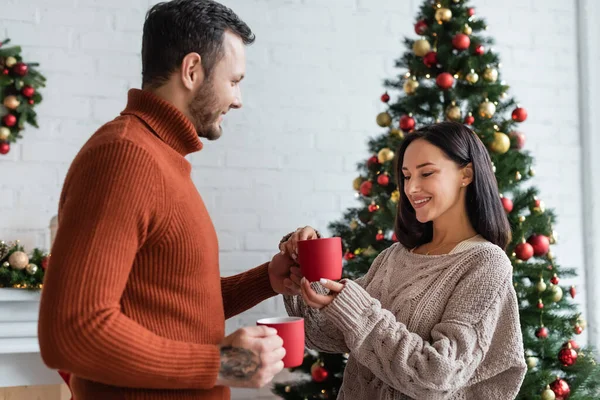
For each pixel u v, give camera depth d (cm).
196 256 103
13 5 242
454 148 137
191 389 104
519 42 308
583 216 313
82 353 85
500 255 134
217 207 264
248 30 115
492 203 141
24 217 241
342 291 126
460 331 125
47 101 245
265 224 270
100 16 253
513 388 132
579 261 311
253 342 98
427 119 240
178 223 100
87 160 94
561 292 222
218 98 111
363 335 124
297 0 278
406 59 243
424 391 124
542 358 221
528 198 226
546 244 218
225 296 143
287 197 273
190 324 103
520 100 306
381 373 126
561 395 210
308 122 278
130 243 91
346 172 282
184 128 108
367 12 288
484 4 304
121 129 100
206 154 264
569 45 316
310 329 147
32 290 219
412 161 139
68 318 84
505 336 131
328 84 281
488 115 224
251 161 269
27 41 243
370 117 286
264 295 146
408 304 135
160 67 108
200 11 108
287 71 276
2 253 222
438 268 137
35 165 243
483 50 233
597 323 306
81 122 249
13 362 226
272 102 273
